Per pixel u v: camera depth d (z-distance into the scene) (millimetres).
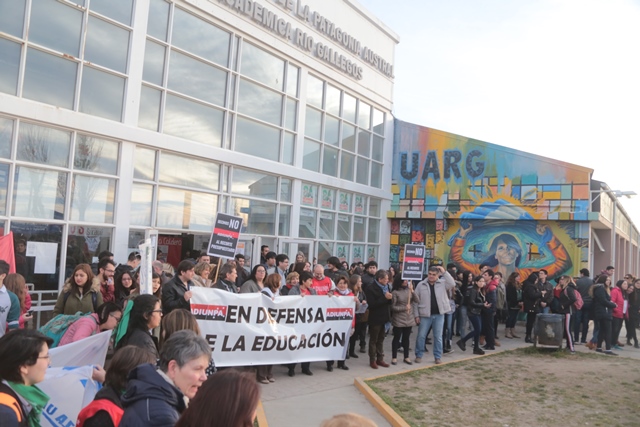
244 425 2191
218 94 14367
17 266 9922
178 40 13203
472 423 7207
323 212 18688
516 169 20672
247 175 15367
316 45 17859
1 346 3125
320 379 9531
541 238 20219
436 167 22094
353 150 20297
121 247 11672
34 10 10117
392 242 22688
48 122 10266
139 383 2826
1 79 9680
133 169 12000
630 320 15258
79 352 4949
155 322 4742
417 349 11430
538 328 13305
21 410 3033
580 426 7262
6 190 9766
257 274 9586
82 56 10914
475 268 21141
